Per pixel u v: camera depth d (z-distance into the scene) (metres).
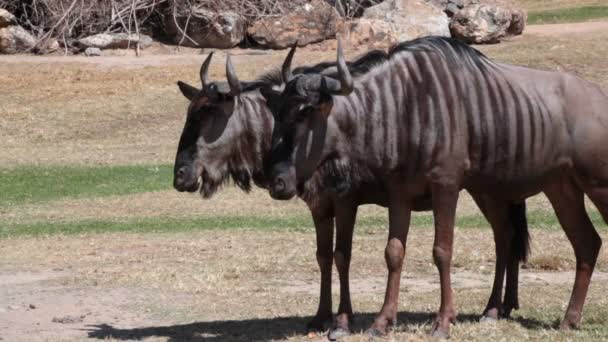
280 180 20.28
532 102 21.92
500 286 23.64
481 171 21.80
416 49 21.62
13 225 43.44
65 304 27.17
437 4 92.94
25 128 69.88
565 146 22.20
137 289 29.02
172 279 30.44
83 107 74.19
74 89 78.31
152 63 84.81
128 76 81.25
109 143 66.94
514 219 23.66
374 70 21.39
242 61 83.44
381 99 21.11
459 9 92.69
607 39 88.62
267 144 22.27
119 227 42.56
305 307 26.30
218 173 22.16
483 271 31.78
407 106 21.11
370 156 21.17
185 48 89.44
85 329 24.16
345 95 20.42
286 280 30.48
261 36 88.31
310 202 21.89
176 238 39.56
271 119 22.31
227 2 89.06
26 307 26.91
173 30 90.25
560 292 27.83
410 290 28.70
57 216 45.84
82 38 89.94
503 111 21.69
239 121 22.12
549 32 93.81
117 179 54.84
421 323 23.48
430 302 26.66
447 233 21.42
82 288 29.39
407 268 32.34
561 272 31.64
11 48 88.62
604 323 23.34
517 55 83.44
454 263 32.84
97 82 80.06
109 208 47.56
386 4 89.81
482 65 21.95
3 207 48.28
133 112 73.25
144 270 32.16
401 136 21.12
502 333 22.00
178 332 23.56
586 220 22.88
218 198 49.72
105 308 26.58
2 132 69.12
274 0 89.25
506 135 21.70
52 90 78.06
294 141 20.39
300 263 33.19
